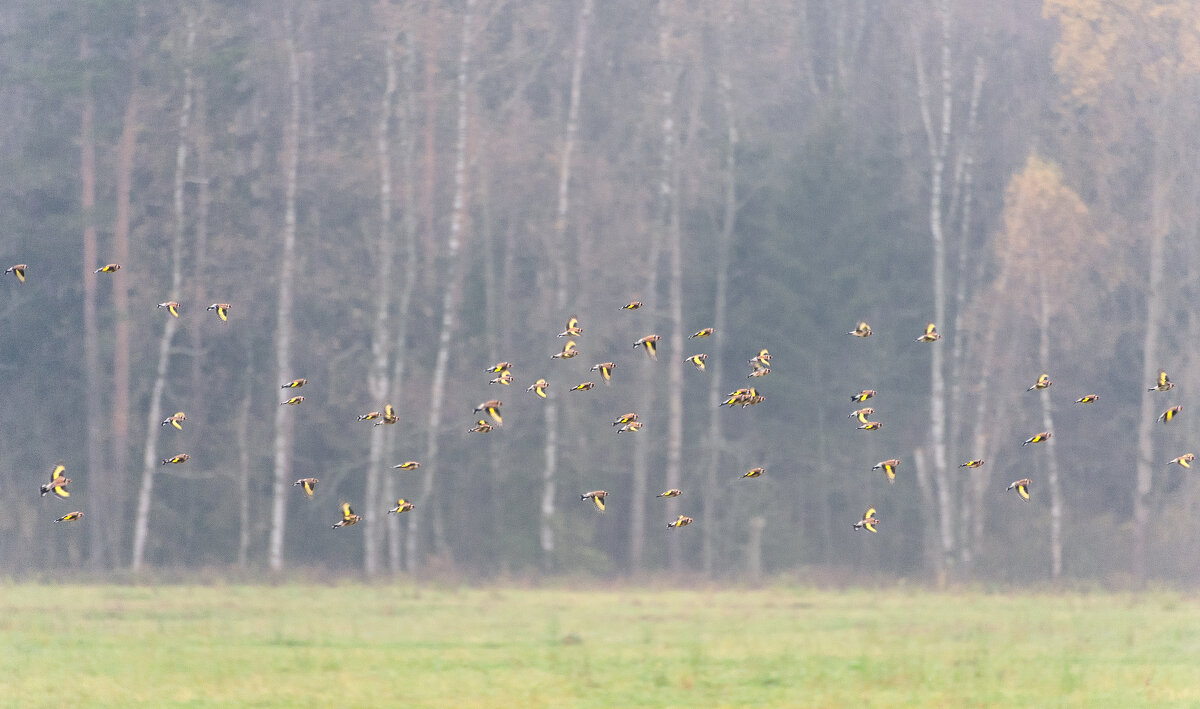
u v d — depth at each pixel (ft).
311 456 307.37
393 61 284.61
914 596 229.45
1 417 307.78
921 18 311.68
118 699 109.50
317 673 122.21
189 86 281.74
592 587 245.86
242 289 292.81
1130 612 198.59
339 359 295.28
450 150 298.15
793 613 186.70
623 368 300.61
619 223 291.38
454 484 296.92
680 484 311.88
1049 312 297.74
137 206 298.97
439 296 303.27
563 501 295.48
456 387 295.28
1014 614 190.90
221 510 297.74
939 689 117.60
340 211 309.42
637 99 303.89
